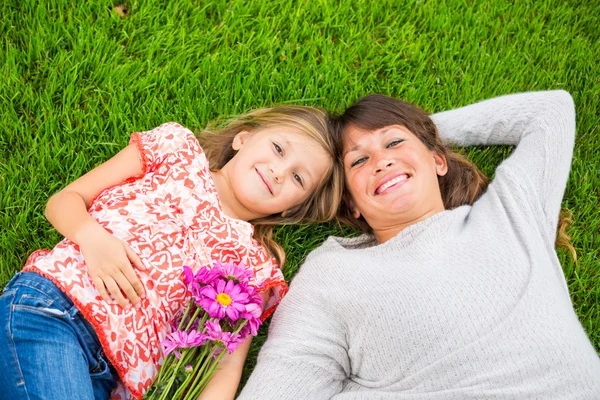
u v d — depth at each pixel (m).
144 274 1.68
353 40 2.47
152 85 2.21
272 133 1.99
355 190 1.98
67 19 2.30
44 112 2.11
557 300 1.62
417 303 1.62
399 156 1.92
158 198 1.79
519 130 2.14
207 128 2.17
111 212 1.73
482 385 1.51
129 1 2.36
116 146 2.12
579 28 2.63
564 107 2.12
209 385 1.69
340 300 1.71
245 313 1.60
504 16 2.61
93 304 1.60
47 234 1.99
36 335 1.53
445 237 1.77
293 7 2.47
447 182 2.14
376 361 1.66
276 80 2.33
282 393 1.61
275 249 2.06
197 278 1.59
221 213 1.83
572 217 2.20
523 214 1.82
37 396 1.46
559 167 1.99
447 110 2.36
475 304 1.59
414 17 2.57
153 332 1.67
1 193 1.99
